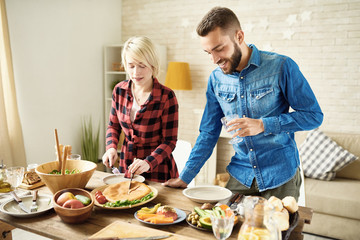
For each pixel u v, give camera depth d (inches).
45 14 132.2
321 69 140.7
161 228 43.0
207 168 159.8
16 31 120.1
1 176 58.4
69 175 51.4
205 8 161.8
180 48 170.7
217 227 35.3
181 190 58.6
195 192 56.3
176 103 71.1
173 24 170.9
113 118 76.5
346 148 124.6
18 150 120.6
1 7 111.3
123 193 52.5
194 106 169.9
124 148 74.1
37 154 133.3
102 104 172.2
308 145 125.5
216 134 64.4
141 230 40.1
